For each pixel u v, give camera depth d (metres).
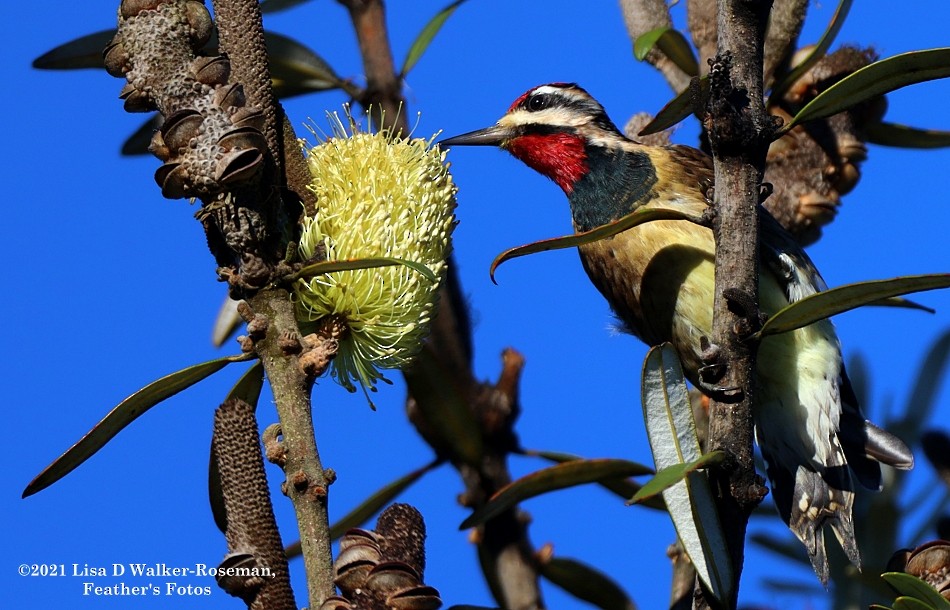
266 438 4.09
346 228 4.70
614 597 6.51
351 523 6.21
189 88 4.29
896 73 4.52
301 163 4.72
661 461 4.65
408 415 6.04
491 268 5.00
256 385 4.57
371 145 4.93
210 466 4.47
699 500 4.48
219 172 4.16
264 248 4.32
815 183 8.11
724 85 4.54
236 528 4.03
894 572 4.66
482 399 5.91
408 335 4.83
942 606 4.36
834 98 4.55
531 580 5.97
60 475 4.31
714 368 4.57
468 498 5.95
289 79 7.20
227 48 4.56
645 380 4.73
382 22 7.00
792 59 8.05
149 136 7.75
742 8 4.61
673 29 7.63
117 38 4.41
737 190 4.62
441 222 4.89
